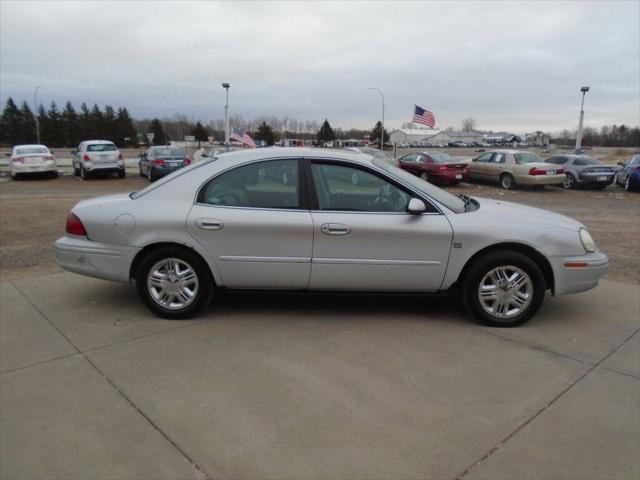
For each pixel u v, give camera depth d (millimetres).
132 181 20625
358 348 4012
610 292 5574
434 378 3533
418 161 21172
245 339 4164
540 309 4984
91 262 4547
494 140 117000
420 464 2615
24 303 4969
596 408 3166
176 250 4449
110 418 3012
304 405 3162
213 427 2926
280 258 4395
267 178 4477
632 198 16625
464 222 4391
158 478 2508
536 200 15969
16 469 2559
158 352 3906
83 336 4199
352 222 4340
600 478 2527
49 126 90688
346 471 2559
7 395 3264
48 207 12211
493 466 2607
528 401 3242
